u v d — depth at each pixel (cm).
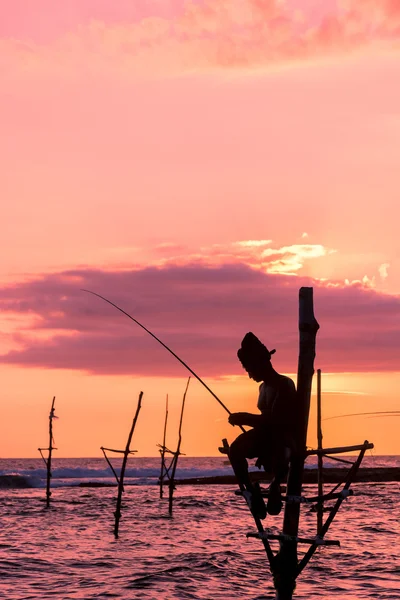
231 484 11119
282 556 1355
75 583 2453
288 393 1241
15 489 10156
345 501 6638
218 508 6138
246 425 1255
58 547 3475
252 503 1273
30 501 7194
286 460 1232
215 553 3172
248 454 1266
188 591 2300
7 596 2223
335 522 4628
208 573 2641
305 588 2341
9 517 5350
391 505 6119
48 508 6197
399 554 3116
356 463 1380
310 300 1416
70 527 4550
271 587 2372
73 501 7156
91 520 5066
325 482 10231
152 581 2478
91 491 9350
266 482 9906
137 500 7225
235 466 1270
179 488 10094
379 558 2998
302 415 1360
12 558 3066
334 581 2467
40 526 4625
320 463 3738
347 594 2236
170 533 4122
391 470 11312
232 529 4334
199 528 4406
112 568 2792
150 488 10094
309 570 2702
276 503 1259
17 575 2623
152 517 5256
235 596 2219
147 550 3338
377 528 4234
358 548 3316
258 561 2933
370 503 6369
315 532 3984
